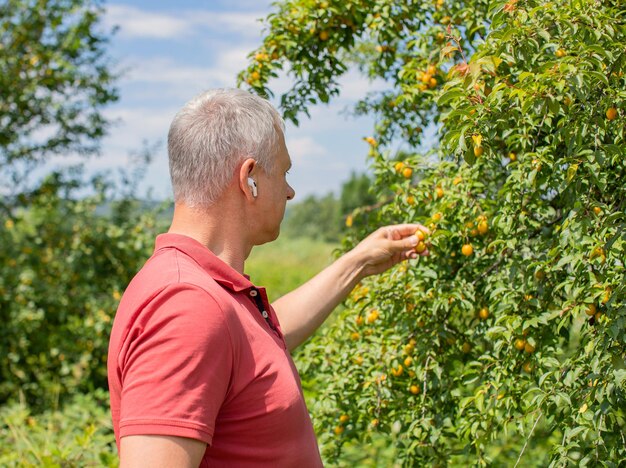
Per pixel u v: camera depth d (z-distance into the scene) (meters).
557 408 2.19
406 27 2.88
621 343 1.88
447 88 1.94
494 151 2.26
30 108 7.70
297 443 1.37
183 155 1.44
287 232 51.31
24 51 7.69
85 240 7.11
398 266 2.46
